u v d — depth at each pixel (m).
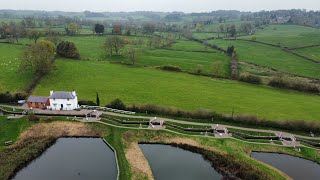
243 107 123.06
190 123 105.44
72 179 73.88
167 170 80.31
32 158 83.25
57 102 110.50
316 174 82.31
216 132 100.69
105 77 153.62
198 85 149.00
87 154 86.94
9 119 102.25
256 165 83.31
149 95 131.75
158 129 100.56
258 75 167.62
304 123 103.88
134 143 93.69
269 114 116.94
